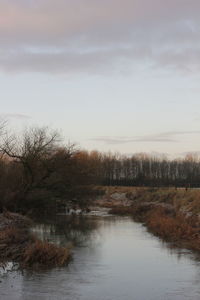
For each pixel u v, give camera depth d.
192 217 31.39
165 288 14.97
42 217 41.22
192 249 22.44
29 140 42.94
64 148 44.59
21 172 42.41
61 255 18.92
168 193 51.28
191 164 134.88
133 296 14.03
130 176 125.12
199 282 15.75
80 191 46.22
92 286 15.20
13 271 17.25
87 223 35.88
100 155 115.38
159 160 134.25
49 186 43.56
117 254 21.12
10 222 29.75
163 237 26.94
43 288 14.88
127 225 34.31
